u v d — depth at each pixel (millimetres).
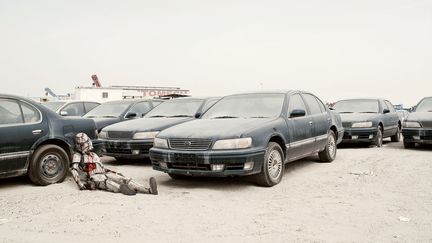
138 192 5844
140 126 8625
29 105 6625
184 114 9688
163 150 6297
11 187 6492
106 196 5582
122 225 4289
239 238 3891
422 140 10664
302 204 5184
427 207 4984
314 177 7086
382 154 10055
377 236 3938
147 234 4012
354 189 6043
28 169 6438
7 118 6273
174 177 7086
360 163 8594
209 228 4195
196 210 4883
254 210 4898
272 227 4223
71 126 7086
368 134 11484
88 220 4469
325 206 5066
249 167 5922
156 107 10398
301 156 7512
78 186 6051
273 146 6445
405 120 11094
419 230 4105
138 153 8383
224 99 7965
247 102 7562
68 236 3975
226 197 5621
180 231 4102
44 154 6570
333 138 9023
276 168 6512
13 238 3945
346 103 13258
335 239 3848
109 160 9766
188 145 6117
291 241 3797
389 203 5188
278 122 6758
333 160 9008
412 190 5926
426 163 8453
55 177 6688
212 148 5949
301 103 7910
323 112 8672
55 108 13719
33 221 4480
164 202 5262
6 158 6113
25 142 6344
